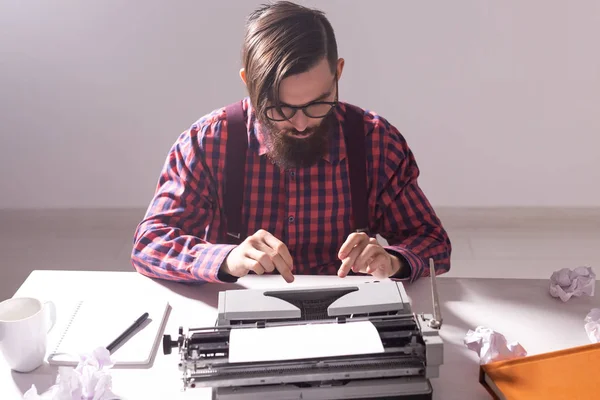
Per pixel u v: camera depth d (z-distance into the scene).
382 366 1.15
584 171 3.40
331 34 1.48
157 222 1.66
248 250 1.41
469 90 3.29
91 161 3.44
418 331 1.15
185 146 1.73
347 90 3.30
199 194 1.71
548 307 1.45
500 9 3.15
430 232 1.72
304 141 1.52
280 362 1.12
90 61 3.26
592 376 1.16
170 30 3.20
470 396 1.19
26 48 3.23
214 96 3.31
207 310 1.45
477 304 1.46
